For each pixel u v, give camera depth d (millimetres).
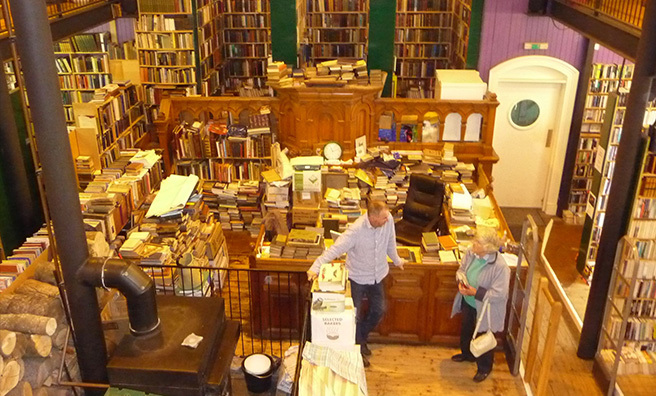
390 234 5473
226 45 13477
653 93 5184
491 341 5309
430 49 12203
